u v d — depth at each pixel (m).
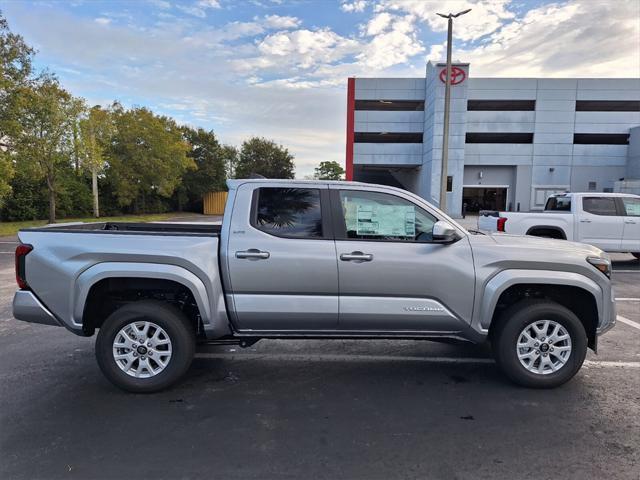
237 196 4.10
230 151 56.34
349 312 4.00
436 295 4.01
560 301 4.40
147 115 34.12
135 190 35.03
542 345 4.06
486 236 4.36
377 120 43.69
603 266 4.11
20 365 4.65
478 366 4.72
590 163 41.31
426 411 3.67
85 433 3.29
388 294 4.02
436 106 37.38
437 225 3.90
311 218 4.08
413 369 4.63
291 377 4.41
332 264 3.96
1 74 17.33
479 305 4.03
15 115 18.67
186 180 45.00
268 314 3.99
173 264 3.92
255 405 3.78
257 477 2.76
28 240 3.94
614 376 4.39
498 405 3.77
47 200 28.97
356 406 3.76
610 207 10.62
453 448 3.10
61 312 3.92
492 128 41.44
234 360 4.89
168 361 4.00
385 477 2.76
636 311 6.93
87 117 24.97
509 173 43.00
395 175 52.84
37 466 2.86
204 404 3.79
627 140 41.06
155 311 3.95
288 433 3.30
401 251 4.00
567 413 3.62
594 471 2.83
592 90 40.53
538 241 4.30
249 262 3.94
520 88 40.84
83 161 25.17
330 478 2.75
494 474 2.79
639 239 10.52
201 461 2.93
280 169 59.00
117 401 3.83
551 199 11.81
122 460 2.94
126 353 3.98
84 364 4.69
